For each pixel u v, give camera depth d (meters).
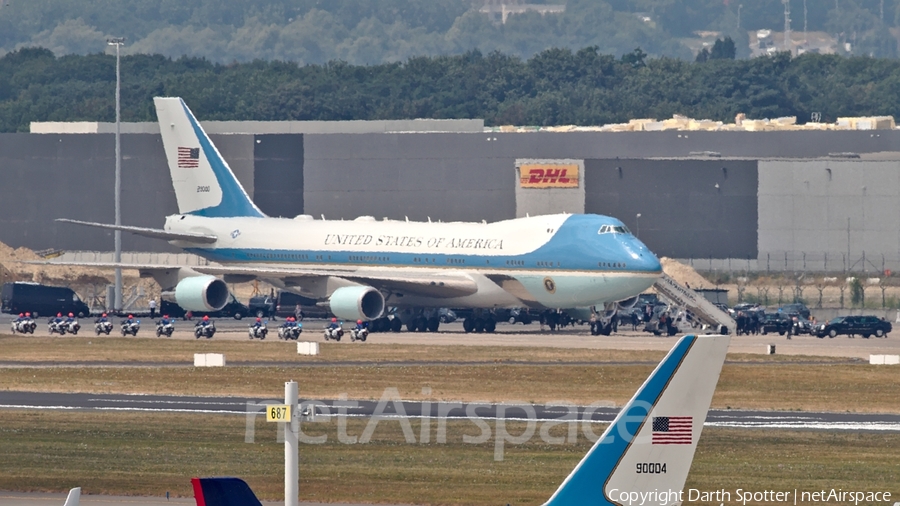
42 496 128.38
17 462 147.62
